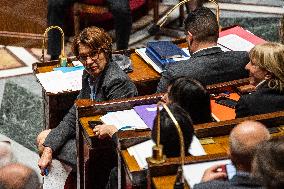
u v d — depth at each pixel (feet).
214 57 35.45
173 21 64.03
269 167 21.89
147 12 66.23
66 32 59.72
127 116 31.83
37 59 57.47
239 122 29.04
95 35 34.65
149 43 41.55
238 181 23.12
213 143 28.48
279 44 32.04
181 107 27.14
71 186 36.27
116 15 54.49
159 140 25.40
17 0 58.03
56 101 38.04
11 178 22.61
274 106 31.42
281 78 31.42
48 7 54.65
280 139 22.47
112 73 35.19
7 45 59.67
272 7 67.82
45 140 35.73
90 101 32.76
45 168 35.37
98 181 33.78
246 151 23.48
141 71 40.16
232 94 35.22
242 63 35.91
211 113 30.71
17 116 48.67
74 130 35.78
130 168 26.68
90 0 54.85
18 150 44.45
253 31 62.18
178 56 39.91
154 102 32.89
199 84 28.99
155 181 25.17
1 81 53.52
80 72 39.63
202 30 35.24
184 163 25.26
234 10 66.90
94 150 32.65
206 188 23.21
